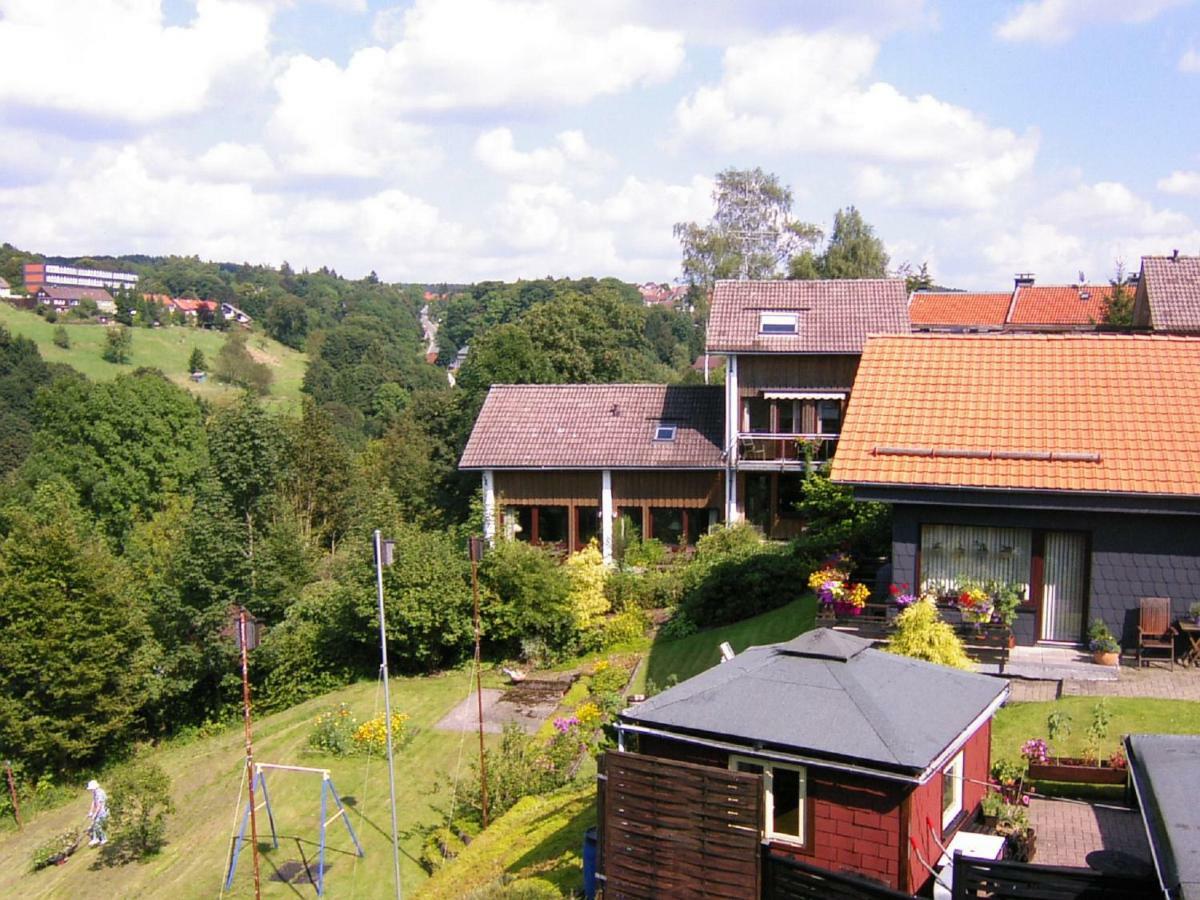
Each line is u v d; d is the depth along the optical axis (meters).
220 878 19.34
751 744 11.30
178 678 30.38
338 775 23.53
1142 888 9.38
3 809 27.28
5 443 77.38
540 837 16.62
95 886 20.81
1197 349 21.08
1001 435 19.92
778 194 61.44
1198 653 18.50
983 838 12.27
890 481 19.42
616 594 30.94
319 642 30.75
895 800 10.73
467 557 30.64
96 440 56.62
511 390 39.47
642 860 10.85
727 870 10.30
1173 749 10.76
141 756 29.41
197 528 31.28
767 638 25.45
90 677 28.16
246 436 40.78
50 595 28.36
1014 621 19.56
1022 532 19.58
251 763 17.58
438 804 21.48
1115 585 18.95
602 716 21.67
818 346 33.34
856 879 9.75
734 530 32.66
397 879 17.34
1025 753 14.91
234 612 30.09
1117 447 19.12
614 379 57.03
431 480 50.88
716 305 35.50
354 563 30.73
